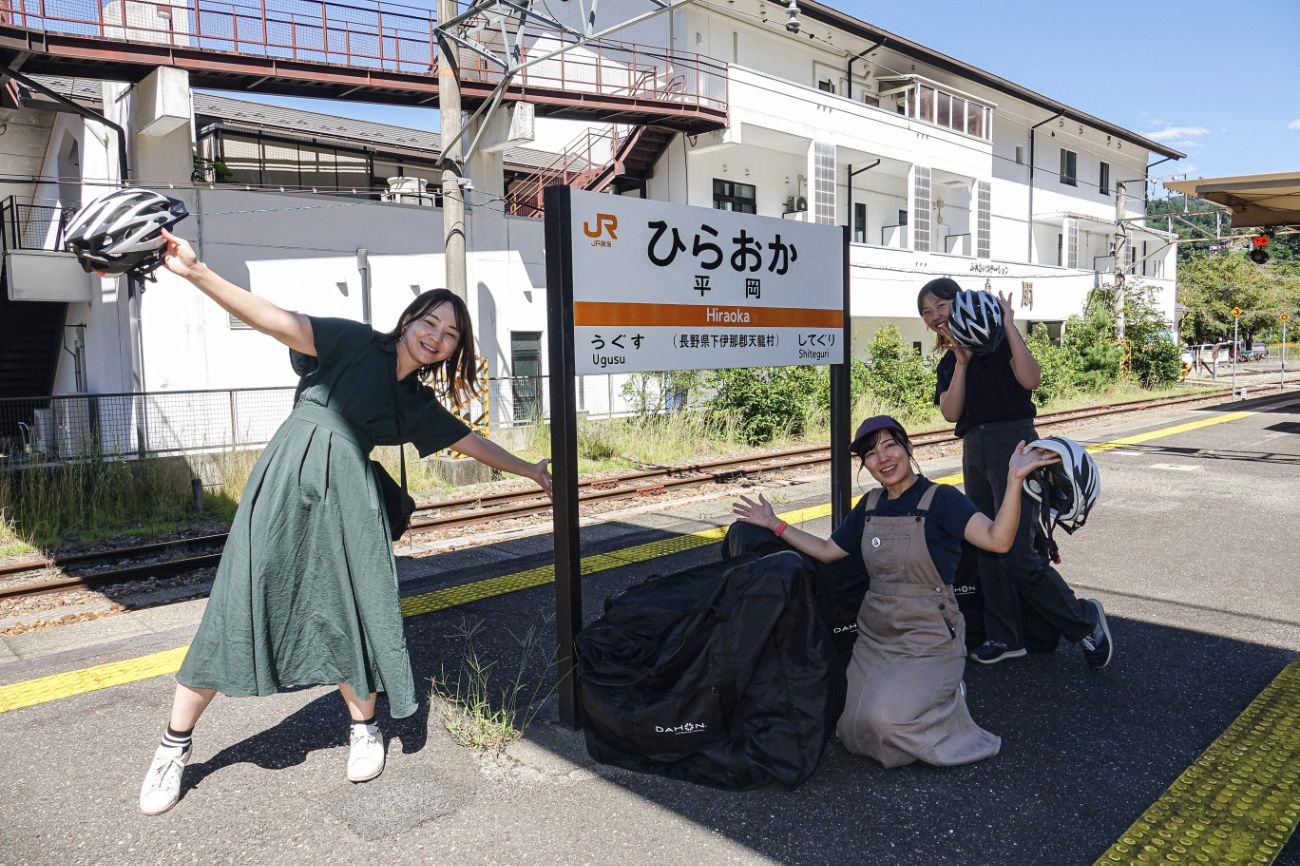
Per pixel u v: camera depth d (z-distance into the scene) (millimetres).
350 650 3057
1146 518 7824
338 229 14344
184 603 6250
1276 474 10273
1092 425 17078
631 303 3707
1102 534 7199
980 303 4000
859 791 3086
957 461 12656
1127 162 38031
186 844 2812
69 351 15656
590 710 3365
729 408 15570
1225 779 3133
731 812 2963
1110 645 4105
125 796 3141
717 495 10211
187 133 13125
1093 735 3502
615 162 19922
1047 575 4039
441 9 11516
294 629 3014
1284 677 4078
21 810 3053
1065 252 33312
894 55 25578
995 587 4180
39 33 11391
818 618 3146
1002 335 4043
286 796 3113
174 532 9078
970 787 3102
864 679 3293
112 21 12641
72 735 3709
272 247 13656
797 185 23609
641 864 2666
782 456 13547
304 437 3012
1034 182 32250
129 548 7863
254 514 2955
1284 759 3273
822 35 23016
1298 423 16062
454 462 11320
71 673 4562
